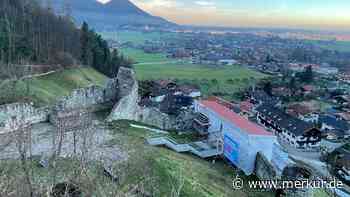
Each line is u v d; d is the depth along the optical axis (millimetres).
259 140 23719
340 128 64000
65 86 54156
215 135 27375
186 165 21531
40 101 32938
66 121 17938
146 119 30156
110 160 17312
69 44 70562
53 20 73062
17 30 59875
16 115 20438
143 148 21672
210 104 31641
